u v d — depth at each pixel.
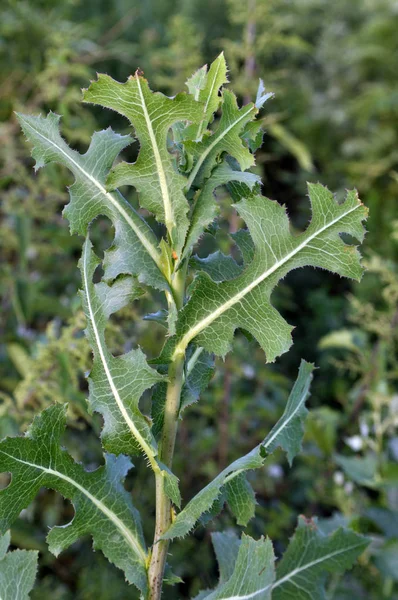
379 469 1.29
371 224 2.76
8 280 1.44
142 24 2.96
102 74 0.55
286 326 0.58
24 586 0.66
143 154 0.58
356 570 1.28
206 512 0.63
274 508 1.67
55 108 1.63
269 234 0.58
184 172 0.59
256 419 1.84
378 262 1.46
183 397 0.62
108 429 0.60
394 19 3.76
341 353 2.38
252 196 0.58
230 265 0.65
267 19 1.72
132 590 1.38
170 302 0.60
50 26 2.03
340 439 1.52
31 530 1.34
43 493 1.45
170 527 0.60
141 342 1.39
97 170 0.61
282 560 0.72
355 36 3.93
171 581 0.63
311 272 2.87
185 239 0.59
